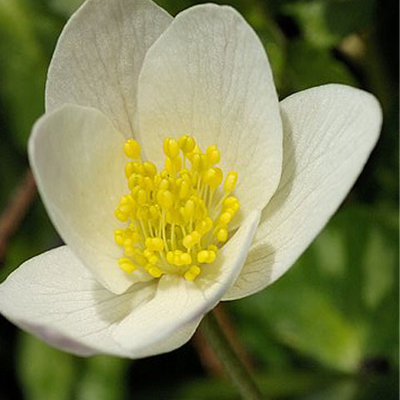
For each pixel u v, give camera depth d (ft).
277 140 0.53
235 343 0.69
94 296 0.55
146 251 0.55
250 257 0.53
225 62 0.54
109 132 0.55
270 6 0.68
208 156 0.54
